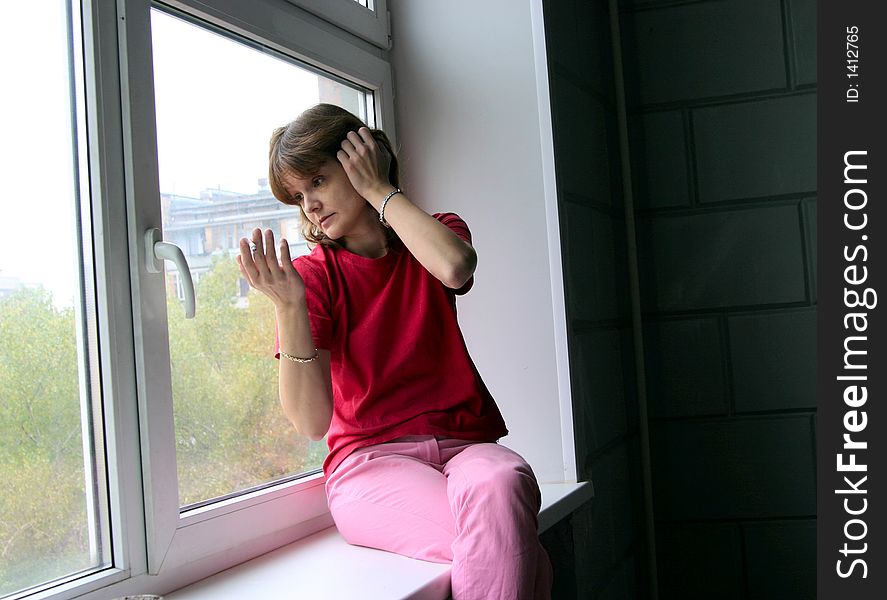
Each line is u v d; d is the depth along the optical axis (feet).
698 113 6.63
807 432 6.34
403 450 4.03
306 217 4.36
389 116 5.62
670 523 6.57
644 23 6.74
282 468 4.42
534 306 5.39
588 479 5.39
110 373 3.40
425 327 4.22
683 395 6.59
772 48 6.49
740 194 6.53
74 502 3.27
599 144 6.34
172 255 3.45
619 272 6.55
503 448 3.97
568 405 5.30
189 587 3.58
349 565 3.72
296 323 3.84
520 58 5.47
